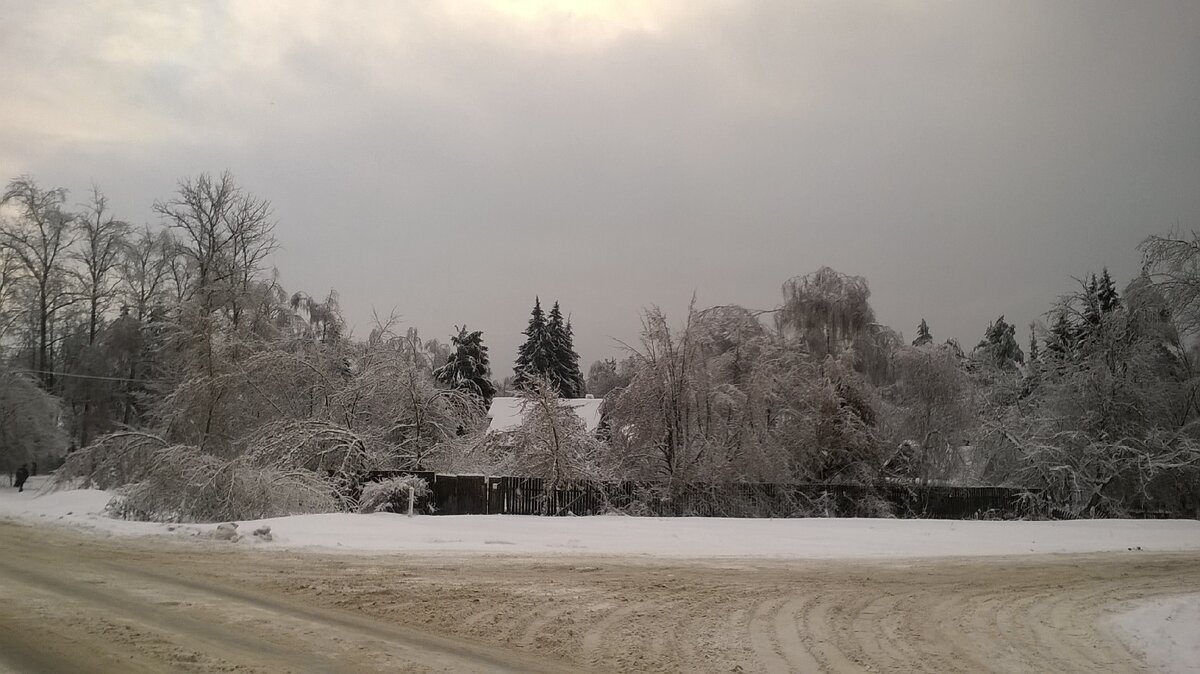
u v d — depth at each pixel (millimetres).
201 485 24016
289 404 32438
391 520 22953
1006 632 11266
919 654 9828
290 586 12750
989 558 19188
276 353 31500
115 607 10500
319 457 28297
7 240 45844
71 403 48031
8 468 41188
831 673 8805
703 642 10023
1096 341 37969
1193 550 21906
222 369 31453
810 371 35344
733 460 31969
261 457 27797
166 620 9844
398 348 34500
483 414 34844
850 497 33125
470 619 10883
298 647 8797
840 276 38688
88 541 17391
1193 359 37656
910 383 39000
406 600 11992
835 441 34375
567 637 10094
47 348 48594
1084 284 39375
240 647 8633
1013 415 39344
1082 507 35344
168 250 50750
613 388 34406
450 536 20000
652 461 32188
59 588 11742
